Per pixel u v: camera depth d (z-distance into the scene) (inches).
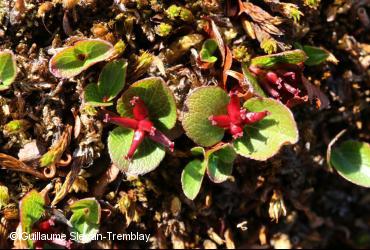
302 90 7.5
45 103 7.2
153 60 7.2
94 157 7.3
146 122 6.9
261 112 6.9
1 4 7.1
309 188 8.2
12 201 7.3
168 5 7.2
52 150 7.0
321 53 7.5
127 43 7.3
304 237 8.4
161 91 6.9
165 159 7.5
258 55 7.4
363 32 7.9
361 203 8.7
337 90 7.9
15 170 7.2
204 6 7.3
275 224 8.2
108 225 7.7
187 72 7.2
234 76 7.1
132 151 6.8
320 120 7.9
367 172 7.6
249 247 8.2
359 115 8.1
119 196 7.5
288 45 7.3
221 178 7.1
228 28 7.3
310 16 7.6
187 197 7.3
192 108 7.0
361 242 8.8
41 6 7.0
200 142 7.1
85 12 7.2
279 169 7.8
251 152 7.1
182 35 7.3
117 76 7.0
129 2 7.2
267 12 7.4
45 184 7.4
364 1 7.7
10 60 6.8
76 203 7.1
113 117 6.9
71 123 7.3
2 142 7.3
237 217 8.1
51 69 6.8
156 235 7.8
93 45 6.8
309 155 7.9
